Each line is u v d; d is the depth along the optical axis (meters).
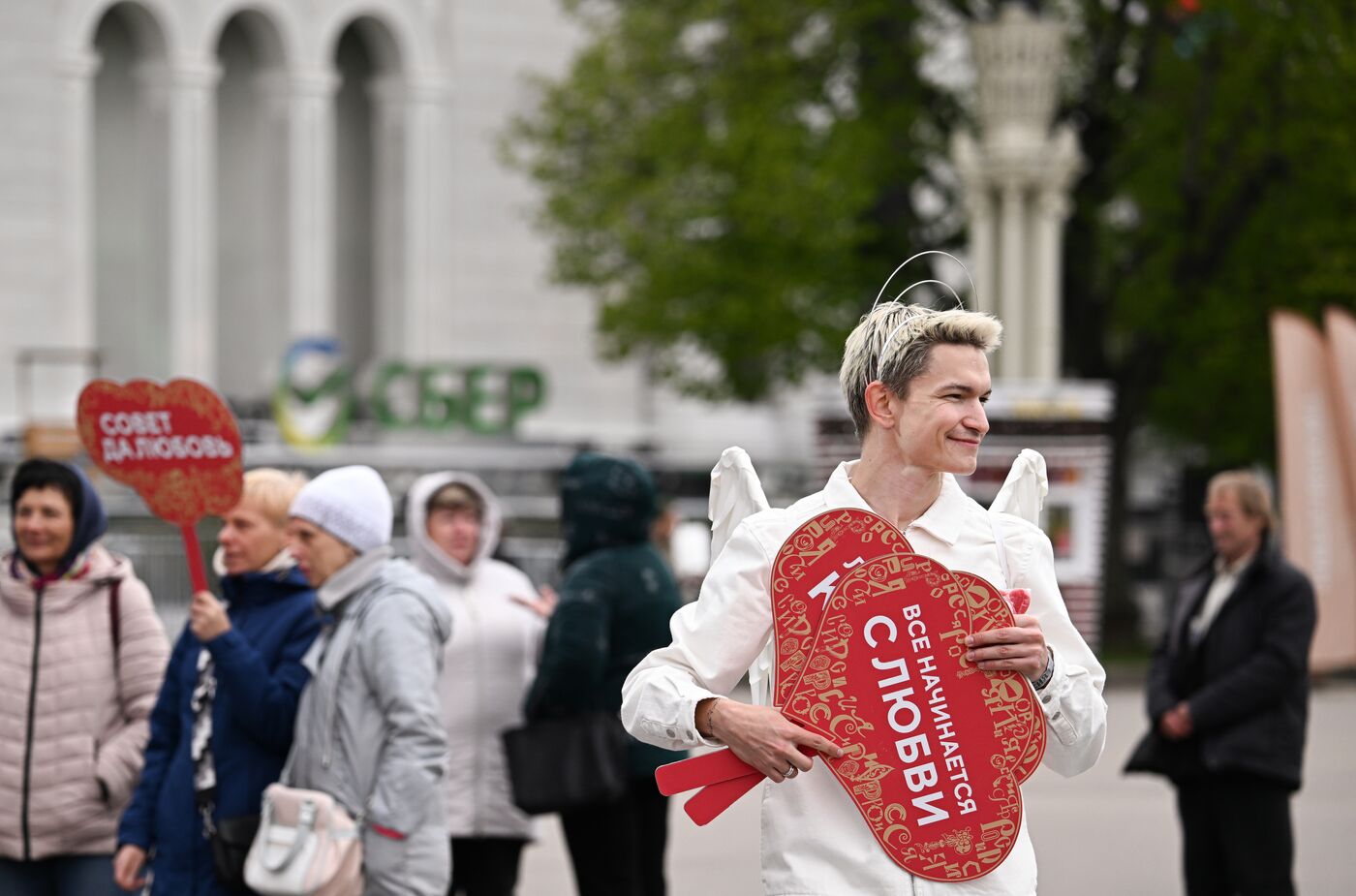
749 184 31.45
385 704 7.55
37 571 8.73
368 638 7.62
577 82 35.78
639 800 10.38
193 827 7.74
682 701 5.13
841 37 31.97
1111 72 32.84
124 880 7.95
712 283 31.92
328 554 7.75
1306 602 10.20
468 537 10.38
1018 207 29.38
